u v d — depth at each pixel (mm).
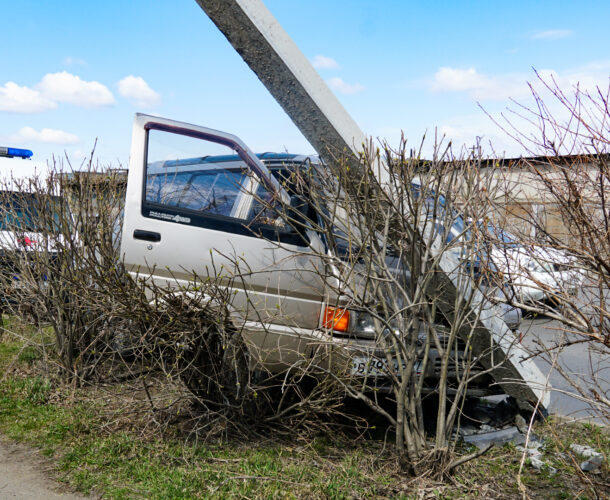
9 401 5156
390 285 4074
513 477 4000
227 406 4391
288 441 4457
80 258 5434
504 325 4508
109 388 5355
